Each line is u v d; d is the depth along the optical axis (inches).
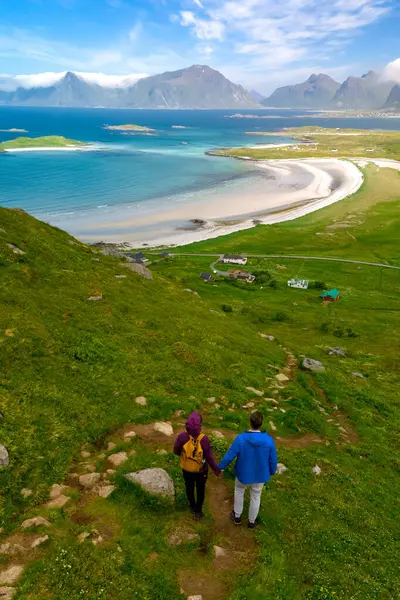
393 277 4379.9
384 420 852.6
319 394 912.3
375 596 352.8
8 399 506.0
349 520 460.1
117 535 348.8
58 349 668.1
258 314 2397.9
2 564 301.3
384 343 1953.7
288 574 349.7
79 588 292.5
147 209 6934.1
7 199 6963.6
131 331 863.7
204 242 5482.3
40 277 971.9
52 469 421.4
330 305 3147.1
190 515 393.7
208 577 327.6
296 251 5270.7
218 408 665.6
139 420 555.2
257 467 367.6
